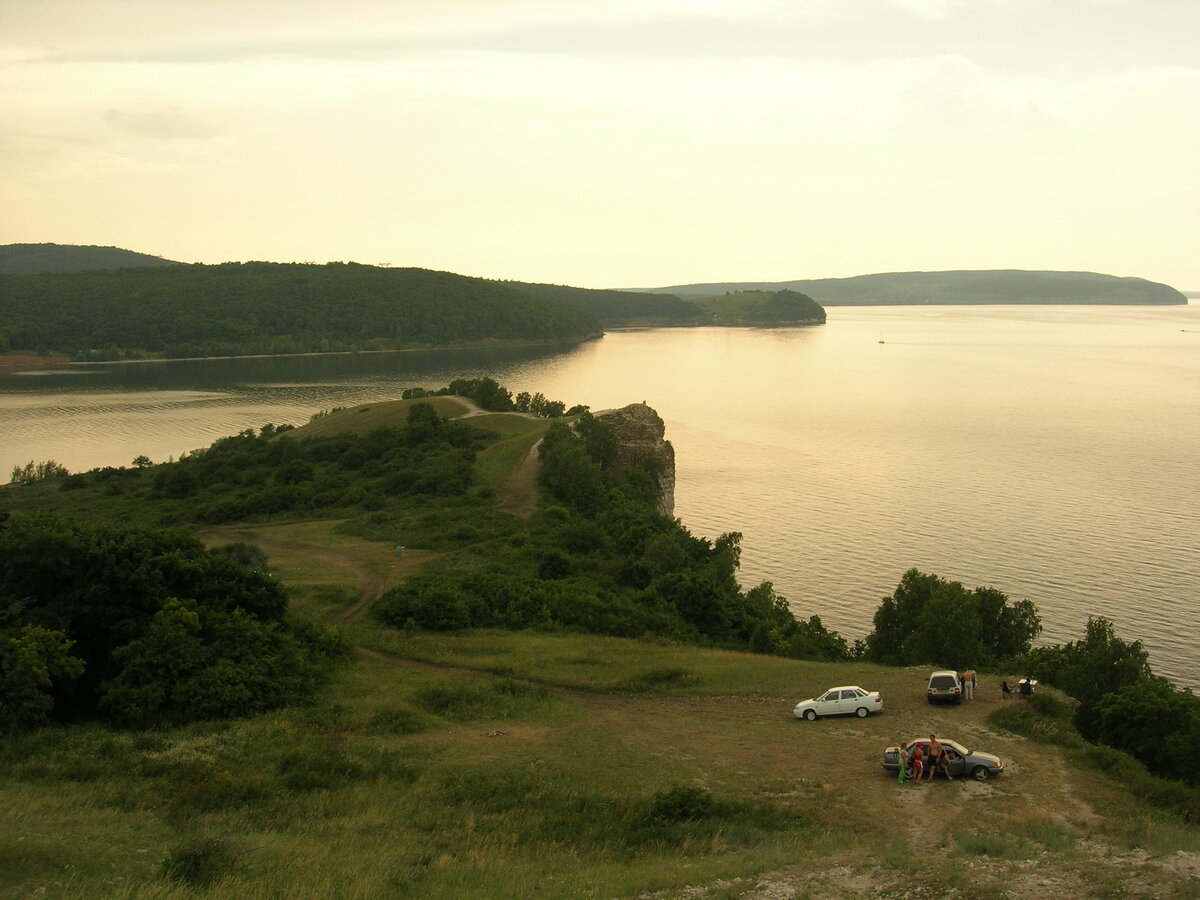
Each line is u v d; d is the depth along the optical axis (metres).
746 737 42.56
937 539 121.00
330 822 32.22
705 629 72.56
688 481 157.00
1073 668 54.59
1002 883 24.33
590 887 25.41
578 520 100.50
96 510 120.69
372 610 67.69
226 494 123.69
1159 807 33.69
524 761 39.47
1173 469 159.50
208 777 35.69
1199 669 82.19
